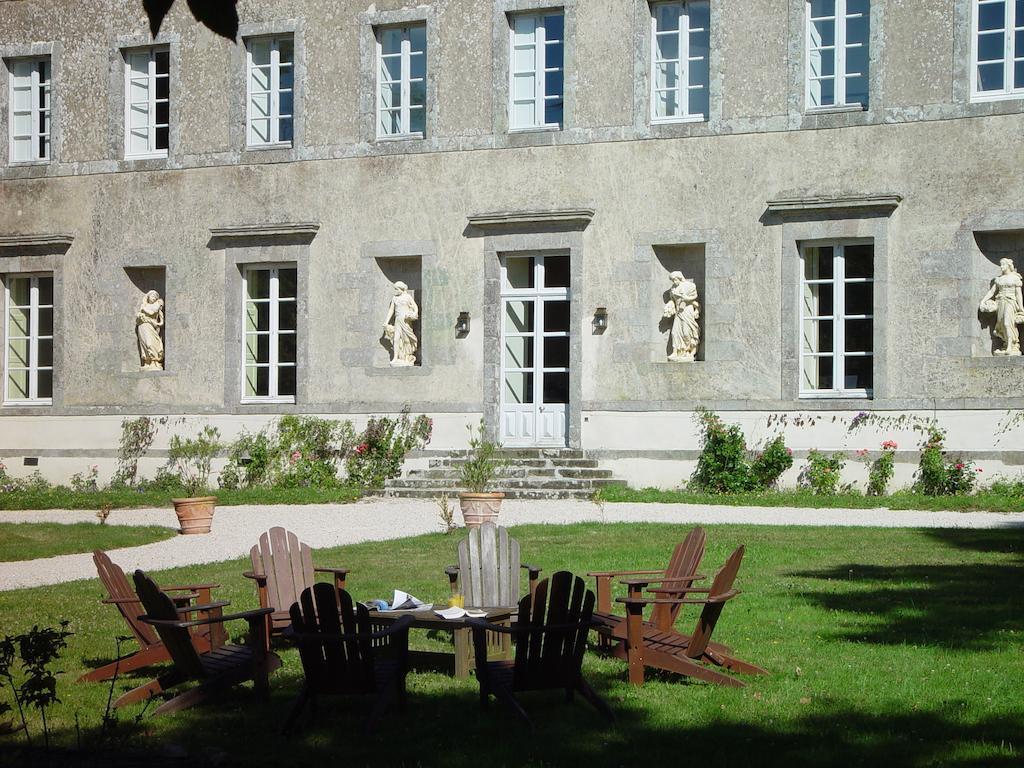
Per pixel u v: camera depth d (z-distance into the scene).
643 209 19.95
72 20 22.94
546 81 20.84
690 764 6.26
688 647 7.92
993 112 18.39
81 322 22.75
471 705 7.54
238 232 21.80
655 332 20.06
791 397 19.22
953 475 18.22
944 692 7.54
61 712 7.49
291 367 22.08
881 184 18.88
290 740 6.87
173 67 22.34
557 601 7.08
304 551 9.52
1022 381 18.17
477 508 15.63
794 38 19.31
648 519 16.25
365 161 21.34
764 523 15.62
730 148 19.56
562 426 20.69
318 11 21.67
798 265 19.31
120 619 10.33
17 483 22.69
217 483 21.72
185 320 22.17
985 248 18.75
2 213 23.22
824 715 7.10
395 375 21.09
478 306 20.77
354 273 21.38
